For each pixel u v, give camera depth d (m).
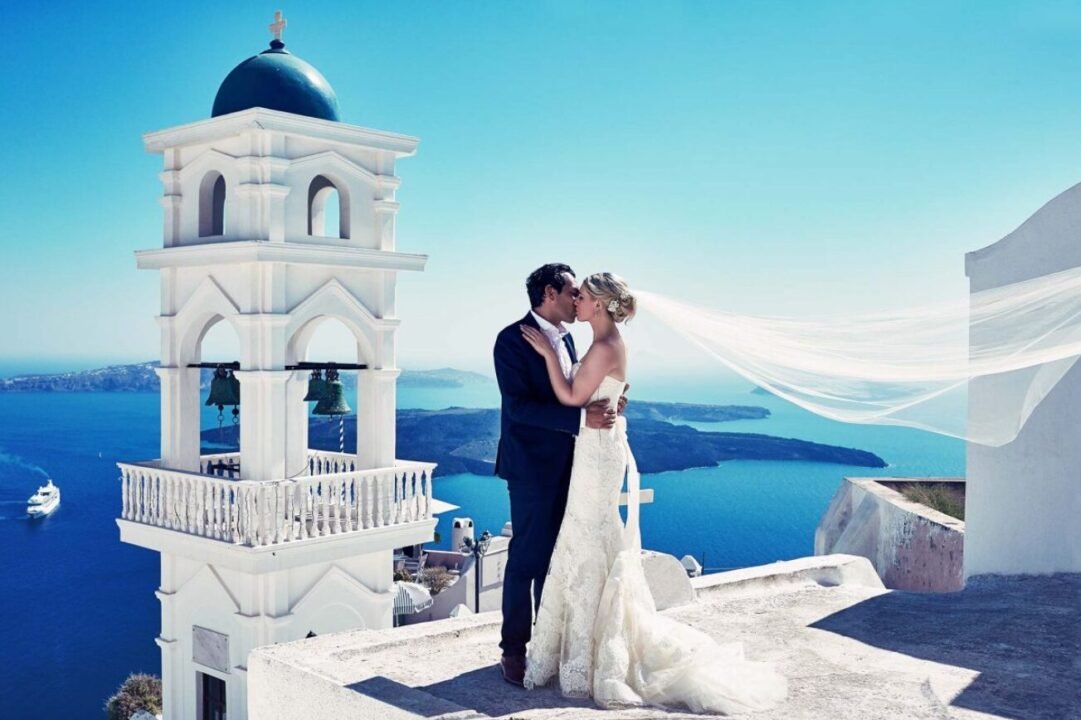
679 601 7.13
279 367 15.25
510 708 4.84
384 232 16.64
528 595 5.29
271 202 15.14
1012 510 8.25
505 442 5.30
